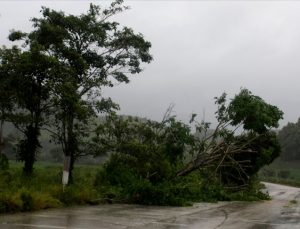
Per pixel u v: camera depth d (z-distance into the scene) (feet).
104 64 84.02
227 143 96.58
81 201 61.05
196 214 57.72
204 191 89.71
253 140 100.99
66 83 69.15
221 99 96.53
